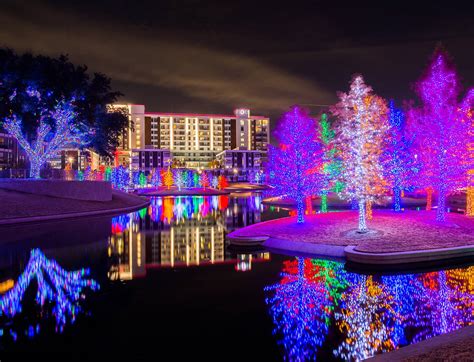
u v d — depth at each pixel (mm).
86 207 42188
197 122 194875
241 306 11305
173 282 14055
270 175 27312
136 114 187375
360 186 20531
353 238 19375
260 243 21281
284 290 12867
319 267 16125
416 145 29031
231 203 62812
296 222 25203
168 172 115750
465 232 19703
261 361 7688
